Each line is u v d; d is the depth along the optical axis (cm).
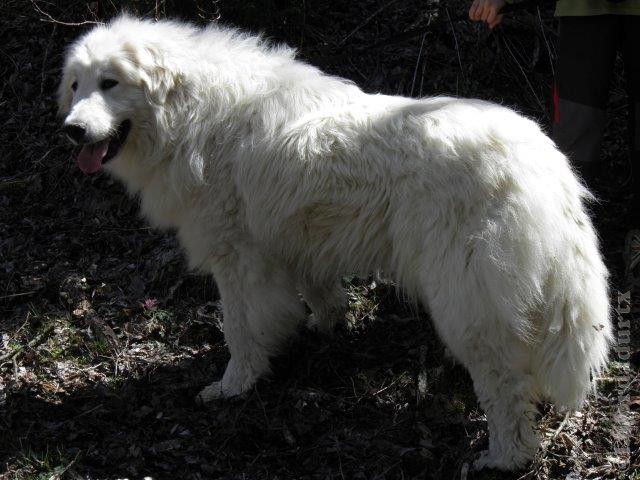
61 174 310
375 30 328
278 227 230
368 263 226
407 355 249
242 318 239
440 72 313
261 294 237
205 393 241
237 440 229
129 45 232
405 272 220
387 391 241
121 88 233
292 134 227
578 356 212
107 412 236
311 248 231
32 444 229
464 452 222
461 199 210
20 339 261
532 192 208
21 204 306
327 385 245
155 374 249
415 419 233
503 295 208
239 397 239
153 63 232
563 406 217
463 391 239
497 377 214
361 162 219
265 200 229
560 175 213
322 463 223
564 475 217
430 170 213
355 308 263
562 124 249
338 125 224
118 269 280
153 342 260
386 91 309
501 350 212
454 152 212
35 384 245
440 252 211
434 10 327
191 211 239
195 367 251
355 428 232
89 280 277
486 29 313
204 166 234
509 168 209
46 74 333
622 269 267
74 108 230
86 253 287
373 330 260
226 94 234
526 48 317
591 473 216
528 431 215
